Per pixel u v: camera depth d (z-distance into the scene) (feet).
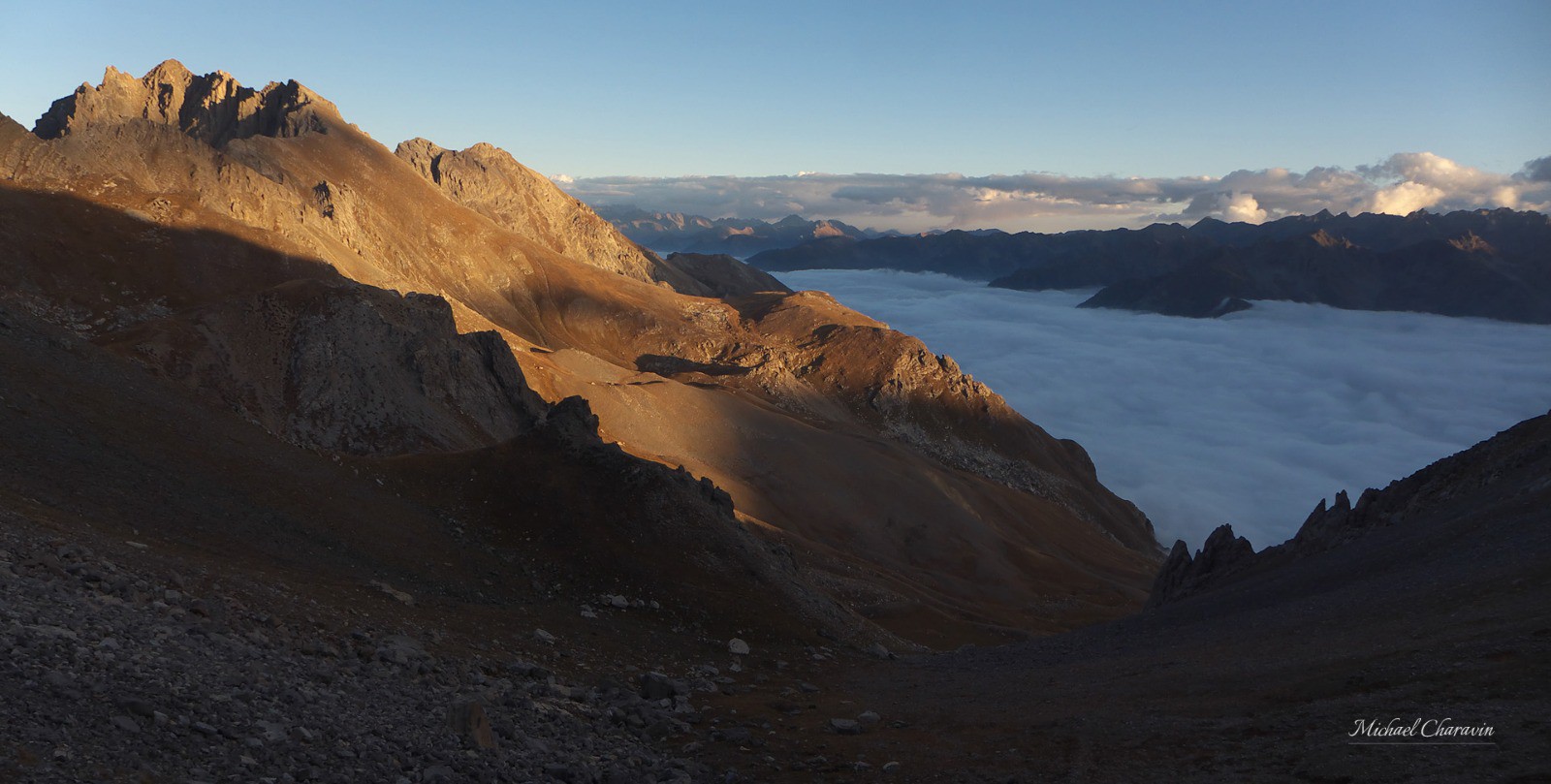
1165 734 114.42
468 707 94.48
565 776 91.30
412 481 220.64
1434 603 145.69
